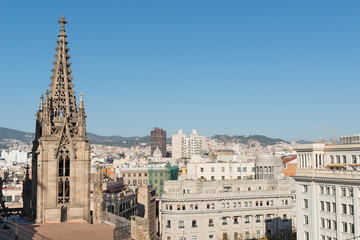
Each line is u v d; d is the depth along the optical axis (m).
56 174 54.50
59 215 54.25
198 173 195.25
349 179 96.75
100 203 55.78
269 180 165.00
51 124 55.41
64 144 55.03
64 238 46.06
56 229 50.19
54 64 57.56
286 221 158.62
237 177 198.75
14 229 48.59
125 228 51.03
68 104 56.62
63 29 58.56
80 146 55.72
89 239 46.16
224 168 198.25
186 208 146.38
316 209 108.75
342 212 100.69
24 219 55.91
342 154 106.88
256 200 155.62
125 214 174.00
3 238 43.75
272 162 180.38
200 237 146.25
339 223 100.69
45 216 53.81
